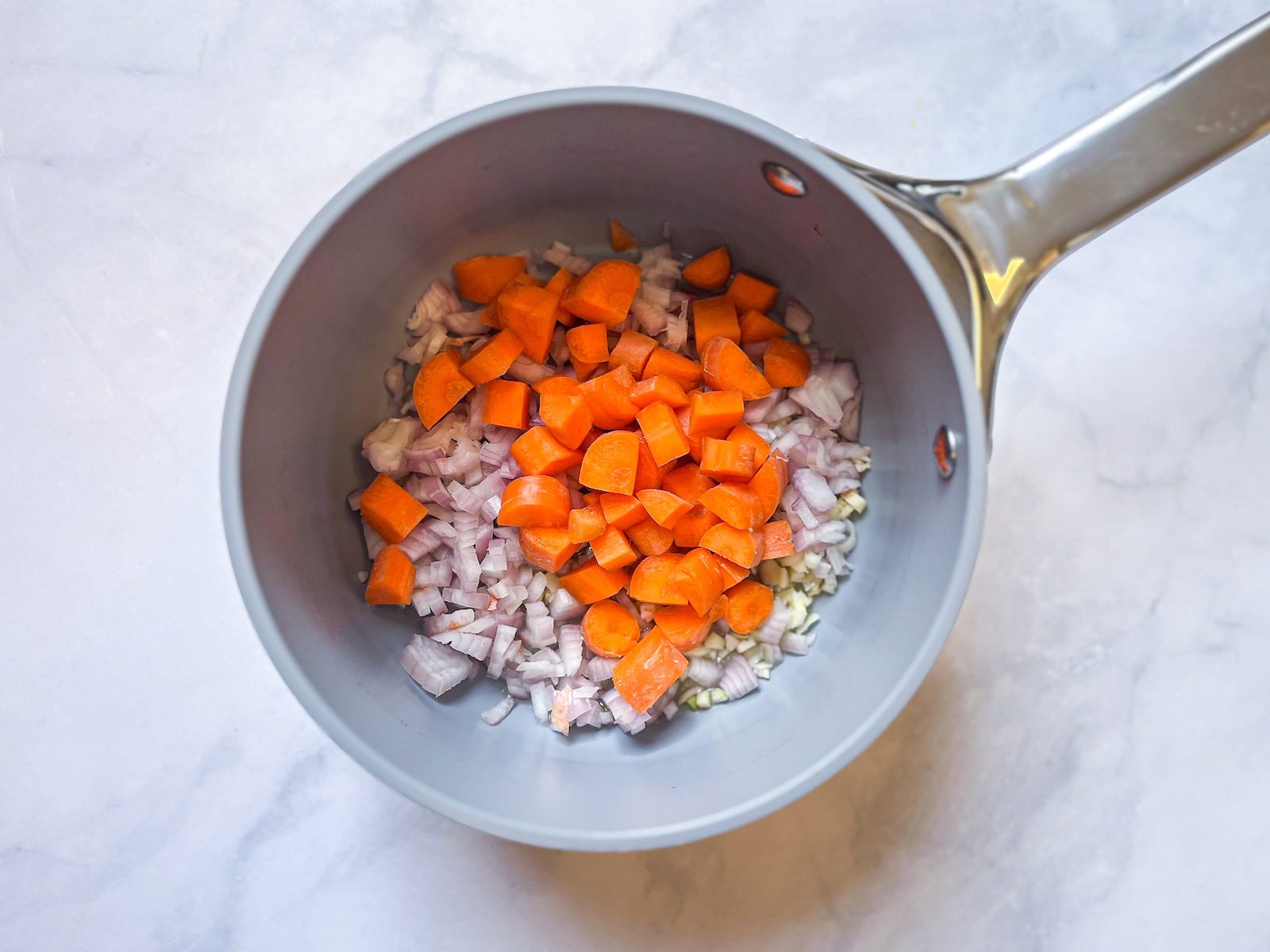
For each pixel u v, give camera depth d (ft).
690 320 1.13
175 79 1.16
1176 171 0.85
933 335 0.89
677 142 0.95
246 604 0.86
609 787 1.01
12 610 1.14
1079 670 1.17
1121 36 1.18
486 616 1.07
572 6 1.16
